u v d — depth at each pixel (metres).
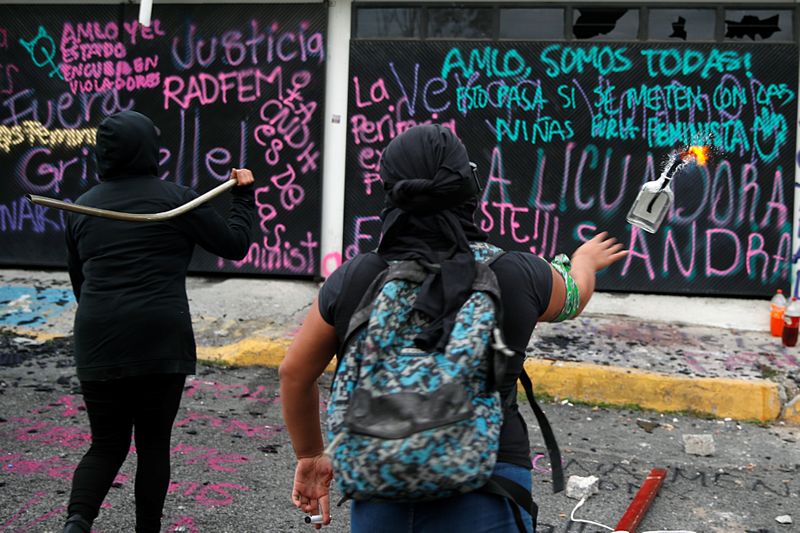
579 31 7.68
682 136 7.57
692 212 7.60
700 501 4.40
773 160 7.48
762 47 7.39
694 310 7.42
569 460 4.90
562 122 7.71
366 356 1.96
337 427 1.95
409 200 2.09
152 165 3.54
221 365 6.39
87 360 3.29
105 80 8.32
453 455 1.86
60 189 8.50
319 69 8.02
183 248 3.48
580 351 6.35
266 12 8.03
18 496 4.20
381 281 2.08
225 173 8.24
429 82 7.85
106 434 3.37
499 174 7.84
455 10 7.84
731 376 5.87
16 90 8.45
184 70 8.20
